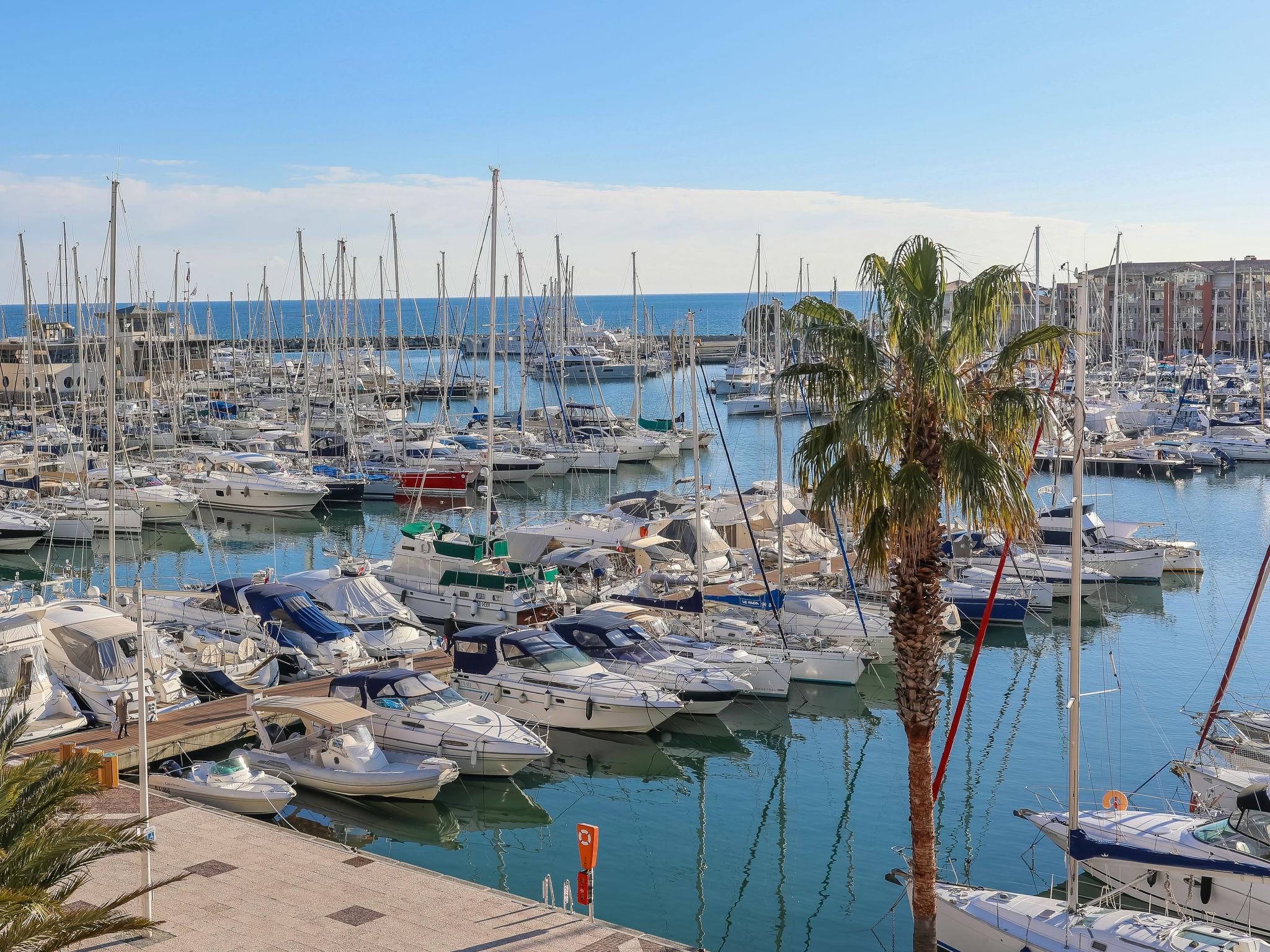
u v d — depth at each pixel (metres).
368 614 41.44
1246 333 152.12
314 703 30.09
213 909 20.05
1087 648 43.56
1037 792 30.19
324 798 29.14
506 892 23.98
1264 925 21.08
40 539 62.75
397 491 76.25
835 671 39.03
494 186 48.94
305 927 19.44
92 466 75.75
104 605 41.06
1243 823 21.95
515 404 129.38
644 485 82.25
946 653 43.06
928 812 18.78
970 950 20.62
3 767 16.53
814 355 19.34
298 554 61.53
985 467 17.53
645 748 34.22
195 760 31.02
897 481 17.80
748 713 37.38
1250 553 58.88
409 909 20.17
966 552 50.88
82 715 31.69
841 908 24.50
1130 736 34.16
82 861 15.38
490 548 45.97
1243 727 29.61
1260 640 43.91
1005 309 17.91
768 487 64.81
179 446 86.19
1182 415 97.75
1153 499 74.31
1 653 31.11
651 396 138.50
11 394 96.31
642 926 23.73
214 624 39.97
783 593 42.00
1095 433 86.25
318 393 109.88
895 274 18.36
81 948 18.47
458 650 35.91
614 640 37.03
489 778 30.84
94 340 87.88
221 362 147.75
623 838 28.22
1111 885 23.45
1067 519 54.84
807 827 28.78
